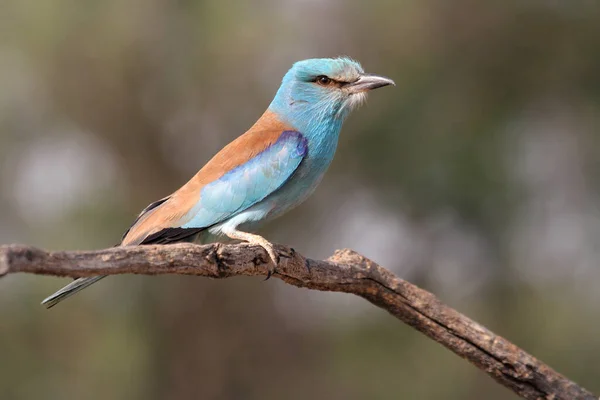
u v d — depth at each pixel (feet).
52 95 46.50
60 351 46.68
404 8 46.96
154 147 48.24
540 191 50.24
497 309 50.06
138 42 46.01
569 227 51.52
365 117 47.42
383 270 27.32
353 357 49.39
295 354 50.90
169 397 48.93
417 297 27.37
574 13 48.85
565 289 50.21
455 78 47.98
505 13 47.98
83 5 45.73
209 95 47.21
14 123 47.06
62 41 45.50
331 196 49.29
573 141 51.24
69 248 45.85
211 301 50.11
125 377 47.09
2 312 45.73
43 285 45.73
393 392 48.19
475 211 48.52
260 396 50.31
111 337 46.93
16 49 45.73
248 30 46.24
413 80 47.26
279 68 47.24
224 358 50.14
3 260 18.21
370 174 48.24
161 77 46.68
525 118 50.03
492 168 47.88
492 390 47.62
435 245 49.96
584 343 49.11
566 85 49.93
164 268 21.93
